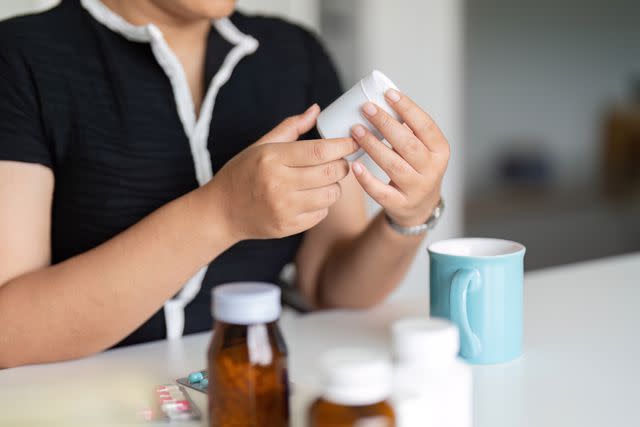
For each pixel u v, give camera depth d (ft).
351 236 3.98
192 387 2.77
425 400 2.18
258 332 2.26
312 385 2.72
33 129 3.42
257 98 3.93
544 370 2.89
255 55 3.99
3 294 3.07
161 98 3.65
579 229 11.34
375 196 2.93
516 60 10.55
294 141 2.91
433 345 2.21
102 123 3.56
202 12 3.45
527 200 10.98
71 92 3.52
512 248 3.02
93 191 3.57
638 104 11.42
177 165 3.66
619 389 2.75
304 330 3.34
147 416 2.58
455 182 10.11
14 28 3.53
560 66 10.84
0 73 3.42
